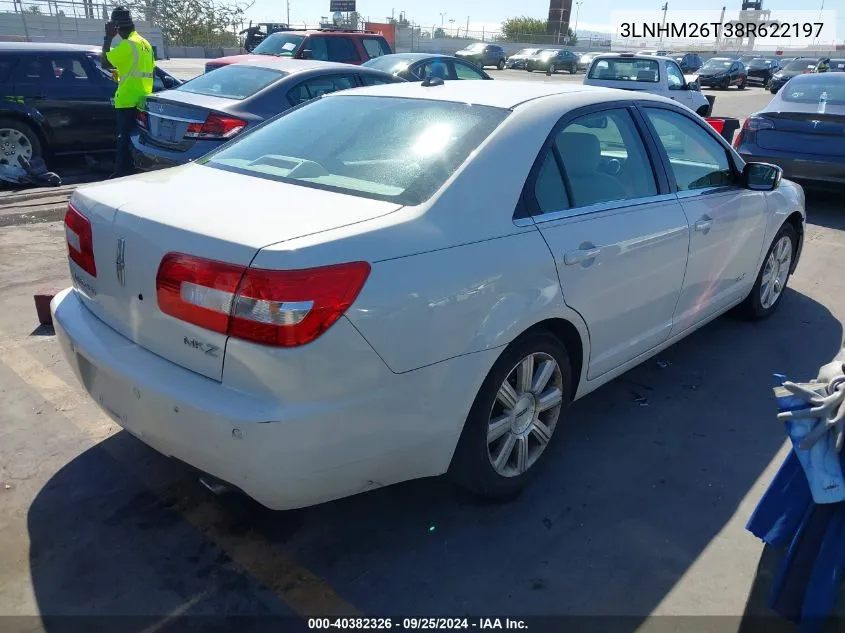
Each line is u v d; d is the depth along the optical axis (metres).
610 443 3.55
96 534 2.79
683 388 4.15
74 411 3.64
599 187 3.28
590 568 2.70
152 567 2.64
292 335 2.15
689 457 3.46
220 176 3.01
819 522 2.19
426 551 2.77
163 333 2.43
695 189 3.96
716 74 31.77
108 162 10.03
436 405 2.54
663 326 3.80
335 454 2.32
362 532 2.87
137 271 2.46
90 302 2.81
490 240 2.67
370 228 2.39
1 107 8.36
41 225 6.88
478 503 3.06
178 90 7.66
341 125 3.26
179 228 2.37
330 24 29.75
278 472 2.25
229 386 2.28
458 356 2.55
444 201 2.62
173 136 7.09
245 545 2.77
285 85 7.38
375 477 2.50
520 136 2.94
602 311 3.22
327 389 2.24
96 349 2.61
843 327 5.12
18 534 2.77
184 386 2.33
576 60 41.06
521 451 3.05
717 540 2.88
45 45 8.88
